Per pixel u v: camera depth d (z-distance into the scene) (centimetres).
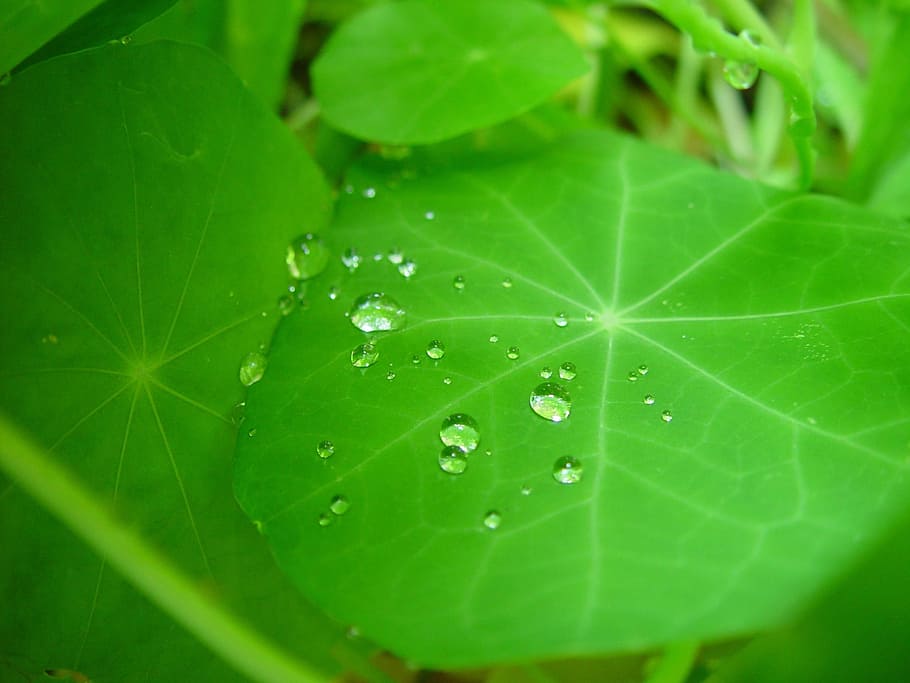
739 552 11
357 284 14
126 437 12
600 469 11
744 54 13
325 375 13
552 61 16
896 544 10
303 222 14
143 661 13
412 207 15
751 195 14
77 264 12
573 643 10
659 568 10
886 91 17
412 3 17
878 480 11
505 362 13
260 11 18
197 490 13
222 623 11
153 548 11
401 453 12
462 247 14
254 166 14
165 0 13
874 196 18
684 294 13
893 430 11
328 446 12
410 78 16
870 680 11
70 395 12
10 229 12
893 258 13
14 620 12
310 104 19
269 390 13
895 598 11
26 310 12
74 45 13
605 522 11
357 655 14
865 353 12
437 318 13
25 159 12
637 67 19
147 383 13
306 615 13
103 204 12
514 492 11
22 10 12
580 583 10
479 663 10
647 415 12
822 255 13
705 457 11
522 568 11
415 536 11
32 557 12
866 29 21
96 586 12
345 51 16
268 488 12
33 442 11
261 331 13
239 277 13
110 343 12
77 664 12
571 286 13
